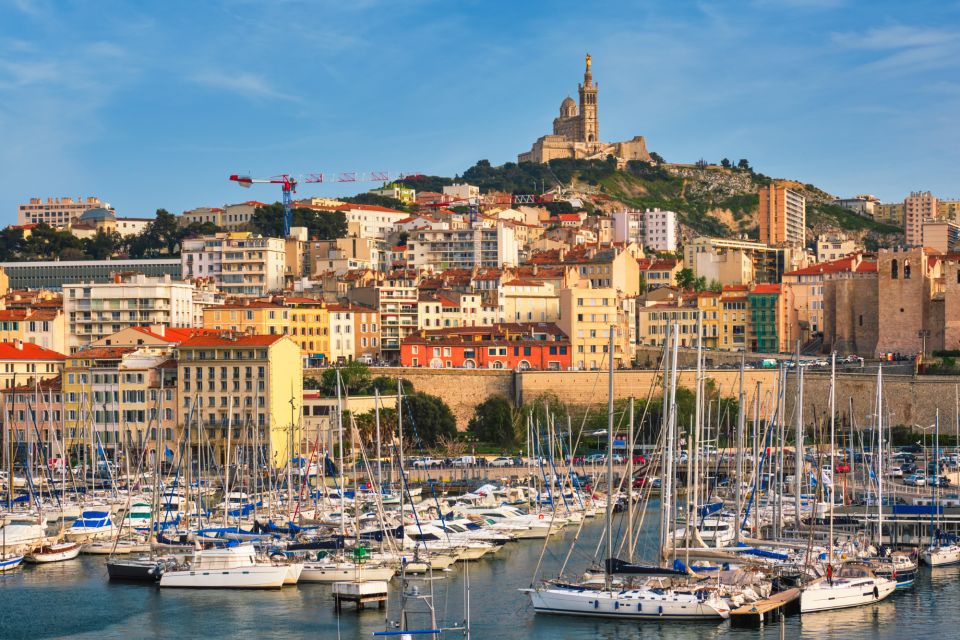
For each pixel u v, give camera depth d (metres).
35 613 164.25
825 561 171.75
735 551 171.25
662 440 167.62
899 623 155.62
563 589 160.75
